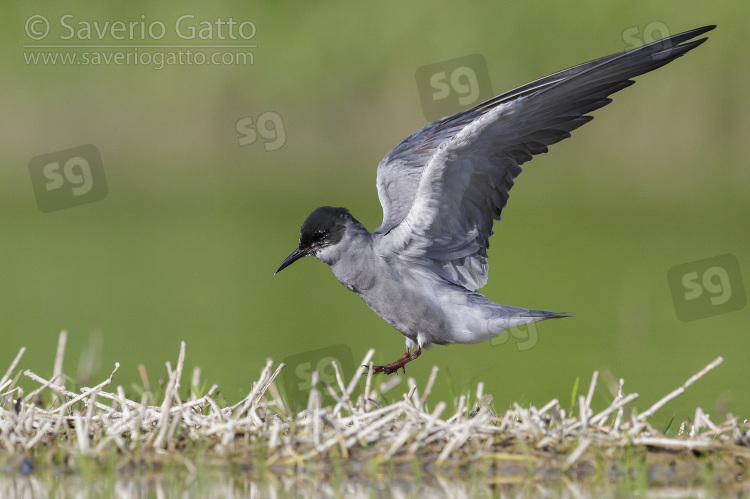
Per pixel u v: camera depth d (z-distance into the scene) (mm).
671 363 12055
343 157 22859
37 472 7586
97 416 8203
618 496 7160
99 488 7371
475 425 7809
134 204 20781
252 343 13000
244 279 16109
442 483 7402
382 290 9578
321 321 14570
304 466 7602
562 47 23047
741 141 22344
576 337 13344
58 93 22469
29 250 17375
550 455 7641
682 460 7613
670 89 22562
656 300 14836
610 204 20500
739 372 11664
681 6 22797
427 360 13031
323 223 9555
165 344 12898
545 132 9109
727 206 19906
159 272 16328
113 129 22469
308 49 23312
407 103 22875
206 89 22812
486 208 9344
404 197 10031
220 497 7230
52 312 14352
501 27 23266
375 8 23719
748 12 22469
